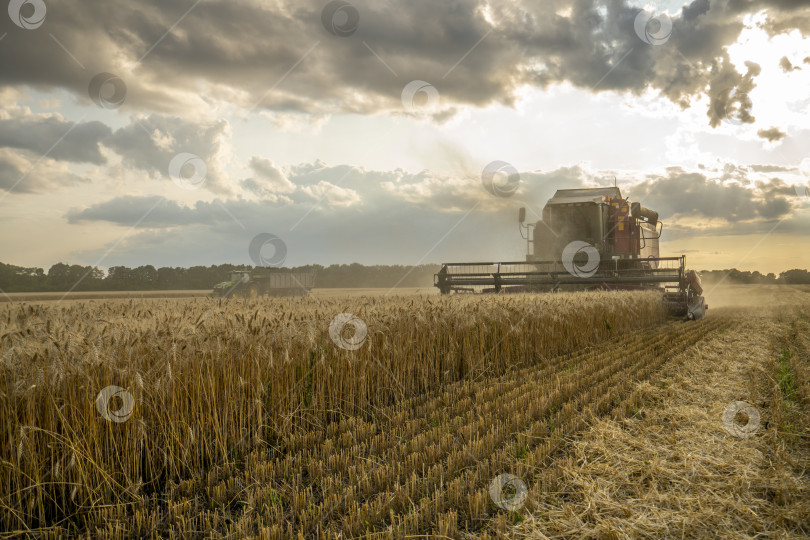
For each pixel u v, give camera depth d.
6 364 3.28
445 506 3.30
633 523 3.08
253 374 4.68
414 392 6.74
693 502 3.37
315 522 3.14
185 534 3.01
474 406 5.65
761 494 3.50
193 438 3.99
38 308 4.55
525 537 2.94
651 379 7.00
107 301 6.66
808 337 11.69
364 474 3.77
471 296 10.03
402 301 7.88
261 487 3.65
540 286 15.63
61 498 3.47
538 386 6.50
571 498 3.46
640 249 17.84
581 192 17.02
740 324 15.27
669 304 16.02
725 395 6.12
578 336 10.61
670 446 4.39
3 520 3.16
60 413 3.42
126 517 3.22
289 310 6.14
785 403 5.47
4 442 3.26
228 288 33.69
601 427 4.80
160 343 4.03
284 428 4.79
